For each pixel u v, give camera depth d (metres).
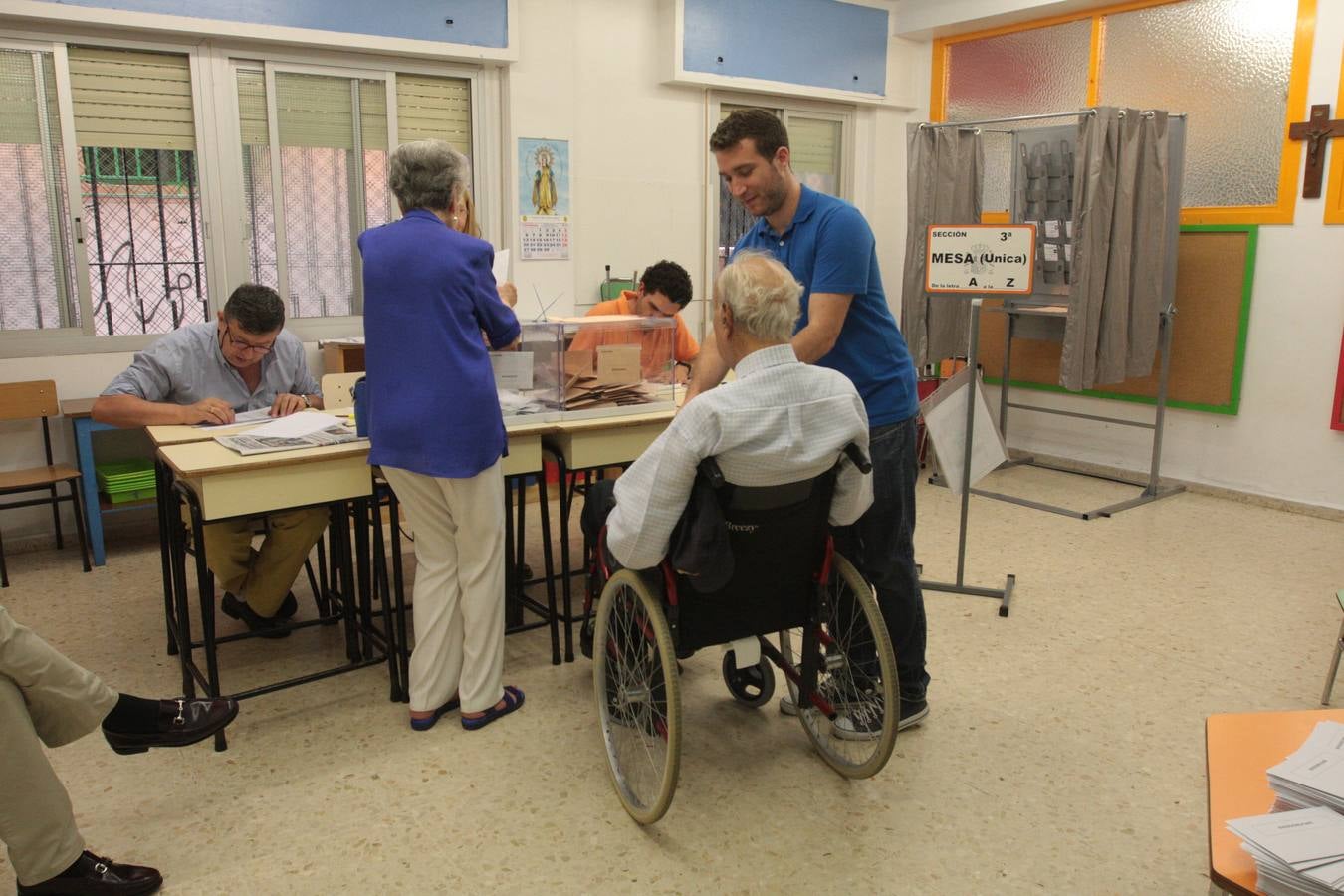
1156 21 5.06
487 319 2.42
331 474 2.53
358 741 2.55
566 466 2.88
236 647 3.13
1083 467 5.57
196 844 2.11
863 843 2.12
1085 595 3.58
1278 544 4.20
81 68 3.90
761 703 2.69
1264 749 1.35
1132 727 2.62
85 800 2.27
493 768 2.43
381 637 2.86
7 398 3.71
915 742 2.54
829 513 2.16
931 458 5.58
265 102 4.30
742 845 2.11
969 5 5.66
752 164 2.20
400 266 2.30
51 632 3.22
